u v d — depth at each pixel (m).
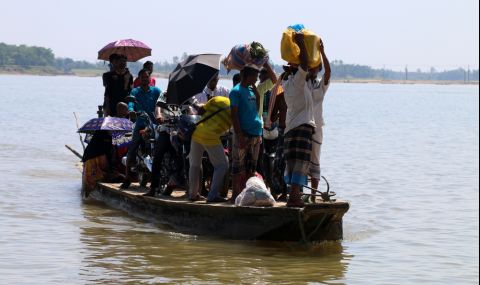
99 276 10.05
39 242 11.73
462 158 25.06
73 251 11.25
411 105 78.94
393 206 15.47
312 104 11.34
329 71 11.56
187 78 12.48
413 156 25.41
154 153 13.22
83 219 13.44
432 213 14.74
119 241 11.86
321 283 9.96
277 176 12.26
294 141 11.28
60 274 10.11
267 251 11.33
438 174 20.69
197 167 12.38
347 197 16.53
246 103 11.71
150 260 10.81
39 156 22.94
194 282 9.87
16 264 10.52
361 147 28.36
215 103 12.07
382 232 12.96
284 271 10.41
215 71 12.60
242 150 11.87
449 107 75.00
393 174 20.58
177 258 10.92
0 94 75.31
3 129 32.53
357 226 13.36
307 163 11.30
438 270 10.68
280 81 11.64
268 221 11.45
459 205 15.67
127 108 15.67
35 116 41.81
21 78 199.88
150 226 12.90
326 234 11.87
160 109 12.95
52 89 101.38
